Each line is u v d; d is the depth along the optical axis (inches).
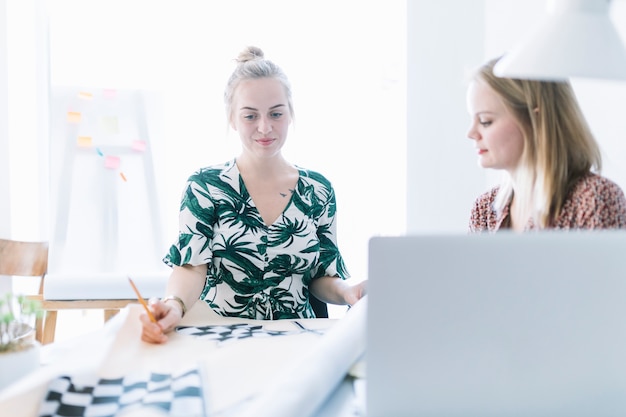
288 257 61.5
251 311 60.5
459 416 26.8
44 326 95.0
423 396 26.6
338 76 113.0
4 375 30.9
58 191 102.0
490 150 48.6
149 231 104.6
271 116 61.2
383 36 112.1
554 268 26.3
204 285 60.7
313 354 30.7
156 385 31.6
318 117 113.4
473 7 103.4
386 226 113.9
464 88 107.5
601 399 26.9
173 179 107.6
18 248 94.6
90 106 104.3
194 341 40.4
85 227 102.4
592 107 66.1
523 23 88.4
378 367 26.5
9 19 102.6
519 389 26.7
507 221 51.8
